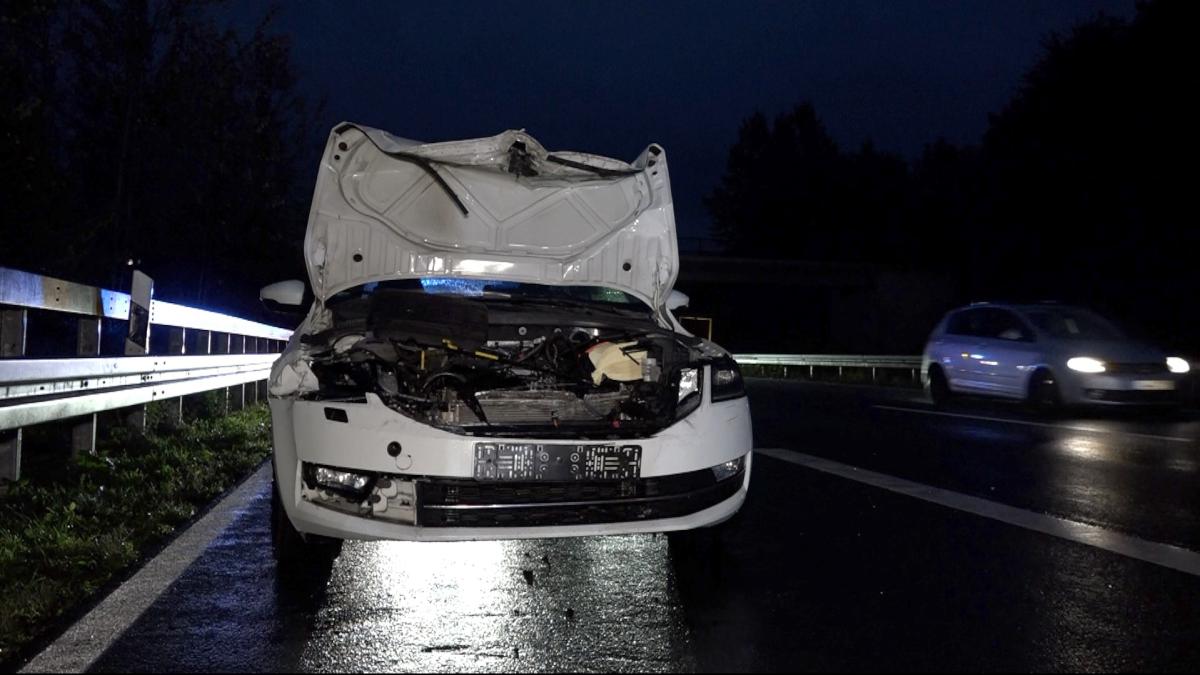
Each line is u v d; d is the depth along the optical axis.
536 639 4.39
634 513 4.92
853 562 5.69
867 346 58.09
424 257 6.22
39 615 4.65
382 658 4.15
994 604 4.88
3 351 7.39
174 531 6.47
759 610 4.80
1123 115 33.56
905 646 4.29
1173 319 32.19
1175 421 13.27
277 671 4.00
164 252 22.05
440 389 5.12
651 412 5.14
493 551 6.02
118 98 18.52
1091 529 6.48
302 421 4.89
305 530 4.91
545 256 6.35
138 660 4.12
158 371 9.38
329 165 5.97
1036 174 37.22
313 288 6.09
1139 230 33.59
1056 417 13.88
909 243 61.06
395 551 6.00
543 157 6.03
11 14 12.88
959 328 16.11
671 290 6.69
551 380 5.40
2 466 6.96
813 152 81.12
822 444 10.82
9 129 12.94
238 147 21.83
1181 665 4.07
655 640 4.38
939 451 10.20
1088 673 3.98
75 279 14.70
